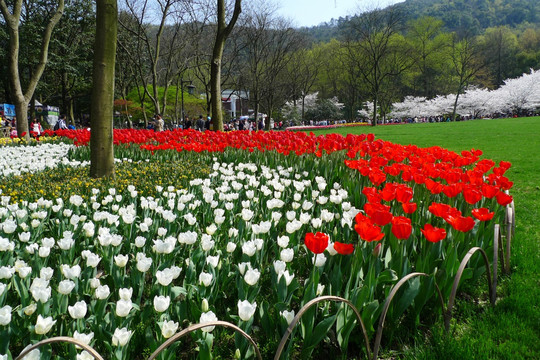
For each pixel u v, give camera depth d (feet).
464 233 11.63
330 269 10.57
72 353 6.81
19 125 51.90
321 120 196.44
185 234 10.11
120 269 9.45
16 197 16.55
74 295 8.74
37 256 9.79
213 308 8.82
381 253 10.87
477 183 13.93
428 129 99.19
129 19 88.89
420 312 10.52
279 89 144.97
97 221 12.73
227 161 26.94
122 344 6.63
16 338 8.18
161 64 116.88
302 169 22.67
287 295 9.16
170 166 24.35
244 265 9.04
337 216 13.16
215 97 48.83
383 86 186.70
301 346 8.69
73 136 39.09
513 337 9.42
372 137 25.86
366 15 139.85
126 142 32.71
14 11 50.08
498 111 210.38
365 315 8.42
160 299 7.31
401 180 19.10
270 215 14.16
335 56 182.29
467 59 179.11
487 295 11.78
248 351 7.68
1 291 7.33
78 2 99.09
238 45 112.47
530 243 15.42
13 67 50.72
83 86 116.06
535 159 39.81
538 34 246.06
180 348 8.64
